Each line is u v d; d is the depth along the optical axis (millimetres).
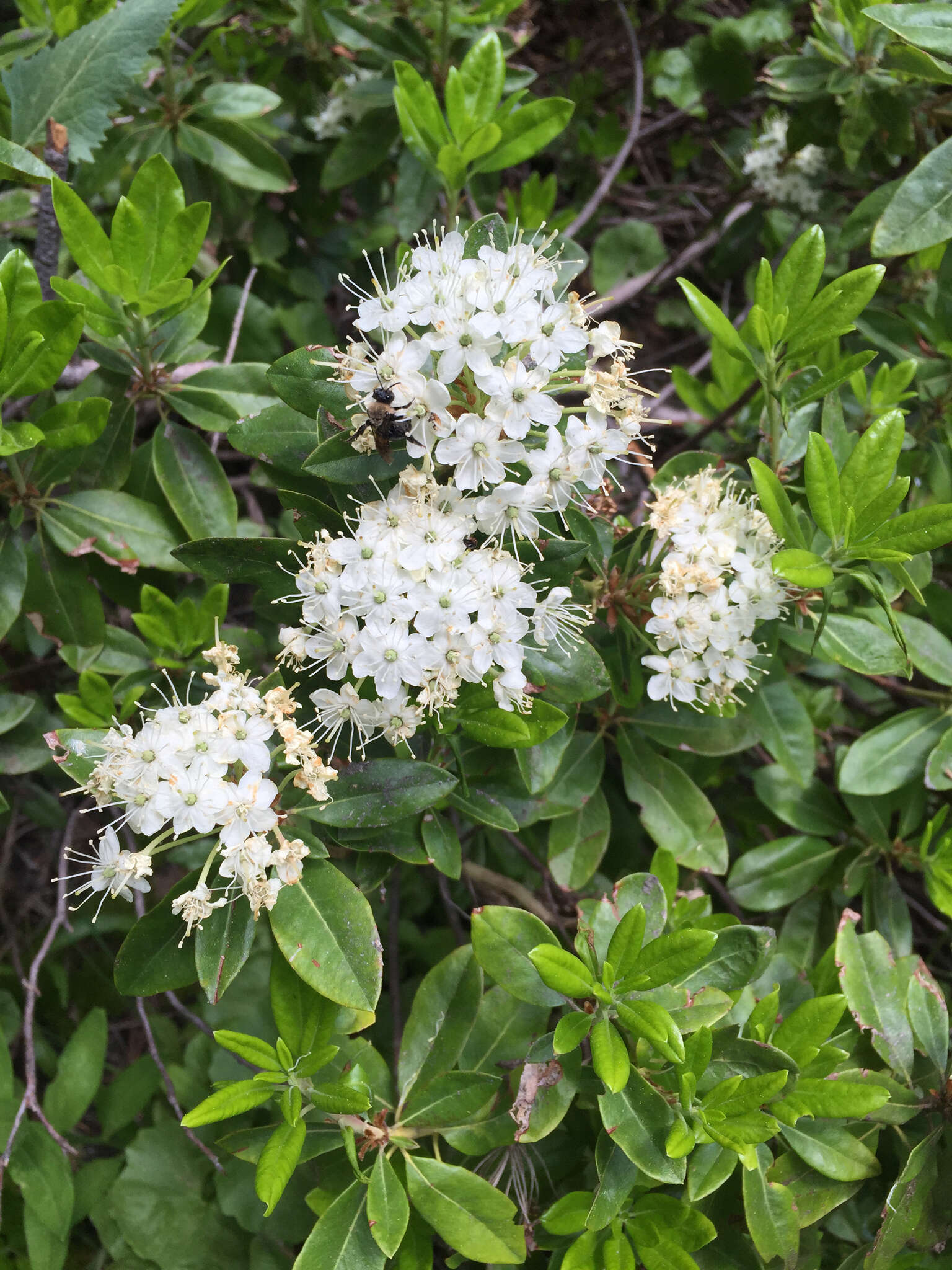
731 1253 217
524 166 520
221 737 186
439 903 369
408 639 186
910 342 309
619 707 274
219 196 354
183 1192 283
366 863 223
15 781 354
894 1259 221
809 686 346
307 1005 201
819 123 361
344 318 453
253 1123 288
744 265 456
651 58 495
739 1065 203
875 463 206
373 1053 225
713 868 262
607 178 395
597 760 270
